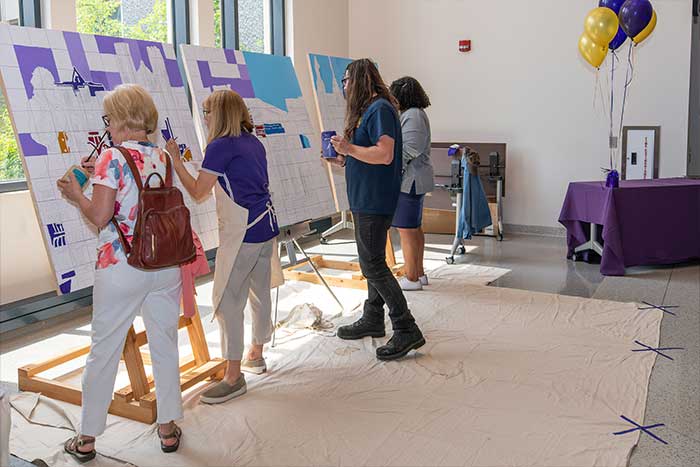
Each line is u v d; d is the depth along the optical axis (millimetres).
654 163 6859
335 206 4785
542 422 2947
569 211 6176
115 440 2857
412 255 5074
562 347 3873
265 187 3209
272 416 3049
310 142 4660
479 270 5824
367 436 2846
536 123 7398
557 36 7180
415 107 4715
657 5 6676
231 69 4152
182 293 2818
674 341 3986
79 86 3133
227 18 6453
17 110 2863
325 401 3201
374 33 8141
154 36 5785
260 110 4293
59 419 3041
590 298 4914
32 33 3010
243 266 3170
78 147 3055
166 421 2715
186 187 2994
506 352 3807
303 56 7402
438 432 2869
